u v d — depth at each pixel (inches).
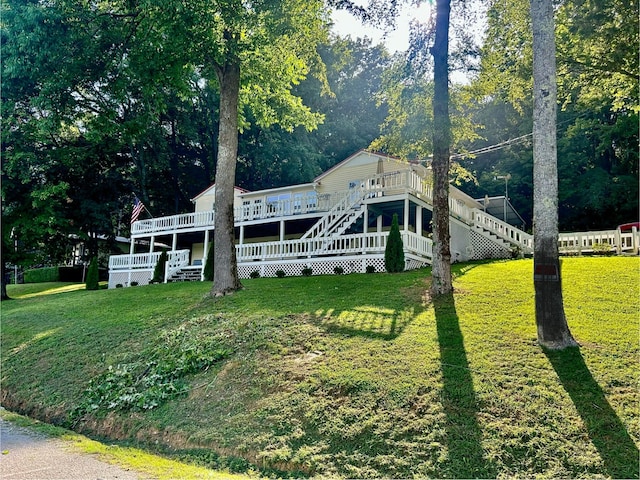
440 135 444.1
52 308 621.6
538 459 193.9
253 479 208.4
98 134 680.4
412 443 212.4
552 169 307.3
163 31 487.5
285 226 982.4
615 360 263.9
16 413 335.6
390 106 486.3
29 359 419.5
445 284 433.4
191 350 348.8
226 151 558.6
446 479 190.4
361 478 198.4
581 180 1349.7
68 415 311.6
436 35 449.4
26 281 1542.8
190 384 308.8
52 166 981.2
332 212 792.3
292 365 301.7
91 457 235.5
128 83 615.2
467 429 215.6
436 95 446.6
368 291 480.1
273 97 708.7
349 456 212.2
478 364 270.2
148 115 667.4
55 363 397.4
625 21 598.9
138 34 541.3
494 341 301.6
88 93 692.1
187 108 1483.8
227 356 335.6
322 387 266.5
